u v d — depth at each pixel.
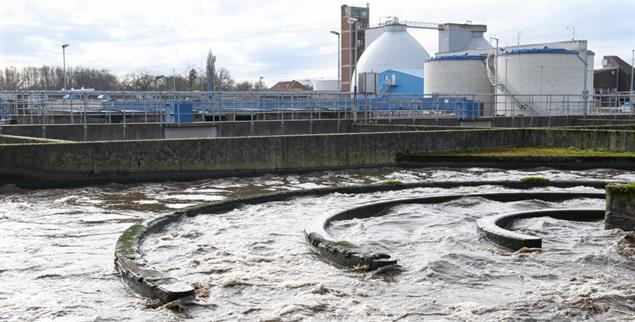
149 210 14.33
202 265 9.02
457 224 12.12
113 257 9.59
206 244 10.30
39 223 12.56
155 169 19.50
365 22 113.62
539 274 8.59
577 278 8.34
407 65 98.19
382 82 82.81
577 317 6.89
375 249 9.94
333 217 12.10
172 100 32.84
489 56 61.34
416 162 24.02
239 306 7.27
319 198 15.05
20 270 8.85
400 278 8.37
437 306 7.24
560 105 56.22
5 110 30.58
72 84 98.75
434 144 25.03
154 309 7.16
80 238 11.09
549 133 27.39
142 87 90.81
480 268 8.87
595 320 6.81
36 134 26.72
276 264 9.07
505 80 58.50
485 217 11.80
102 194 16.95
